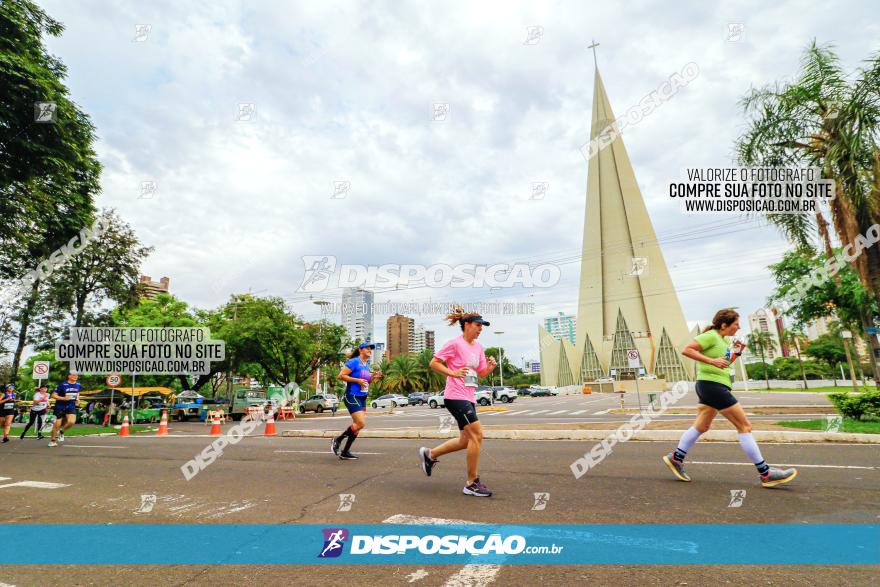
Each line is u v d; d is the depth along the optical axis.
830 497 4.24
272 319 32.94
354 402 7.35
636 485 4.88
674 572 2.73
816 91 10.33
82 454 9.16
